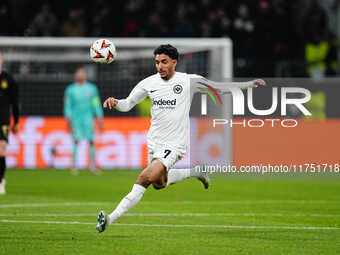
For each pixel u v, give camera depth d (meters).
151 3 89.06
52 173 68.12
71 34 84.94
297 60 84.25
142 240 27.58
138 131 73.19
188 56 75.69
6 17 84.31
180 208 40.00
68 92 67.31
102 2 87.25
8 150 73.44
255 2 86.38
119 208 27.53
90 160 71.06
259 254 24.69
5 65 77.75
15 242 26.86
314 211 38.97
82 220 33.69
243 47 84.38
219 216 36.12
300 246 26.55
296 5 89.75
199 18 87.25
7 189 51.97
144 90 30.17
